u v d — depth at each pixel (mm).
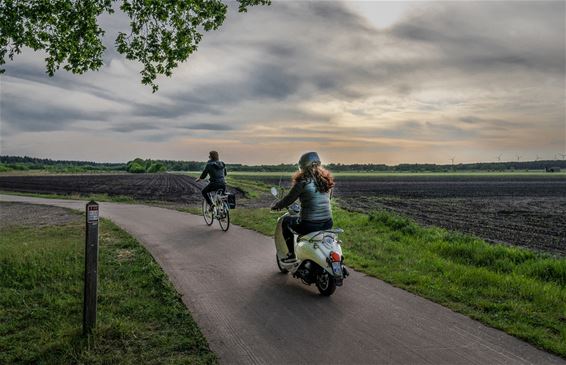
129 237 11258
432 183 86938
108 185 52938
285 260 7371
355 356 4480
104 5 9789
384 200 36688
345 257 9008
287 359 4422
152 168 185000
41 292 6688
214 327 5242
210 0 10297
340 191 53781
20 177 85500
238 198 30578
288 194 6605
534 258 9711
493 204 33406
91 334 4867
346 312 5758
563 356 4488
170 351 4609
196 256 9148
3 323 5500
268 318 5539
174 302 6078
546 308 5992
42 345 4770
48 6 9141
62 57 9852
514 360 4402
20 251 9312
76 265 8156
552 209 29156
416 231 13062
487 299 6352
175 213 18219
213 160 13398
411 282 7164
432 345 4738
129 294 6520
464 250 10336
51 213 19219
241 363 4344
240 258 8969
